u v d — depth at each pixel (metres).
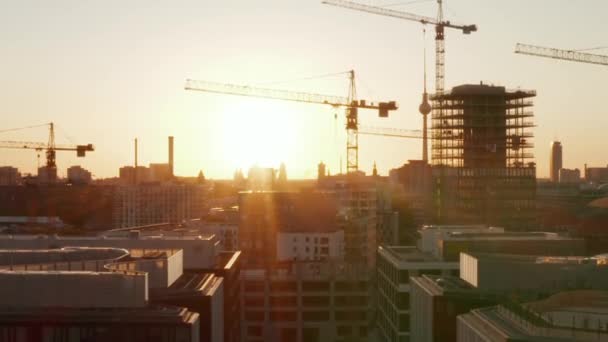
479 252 161.62
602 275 124.31
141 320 99.88
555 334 92.19
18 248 161.12
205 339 119.38
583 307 97.94
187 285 127.31
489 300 128.00
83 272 103.69
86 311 101.12
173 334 100.06
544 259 133.12
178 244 162.62
